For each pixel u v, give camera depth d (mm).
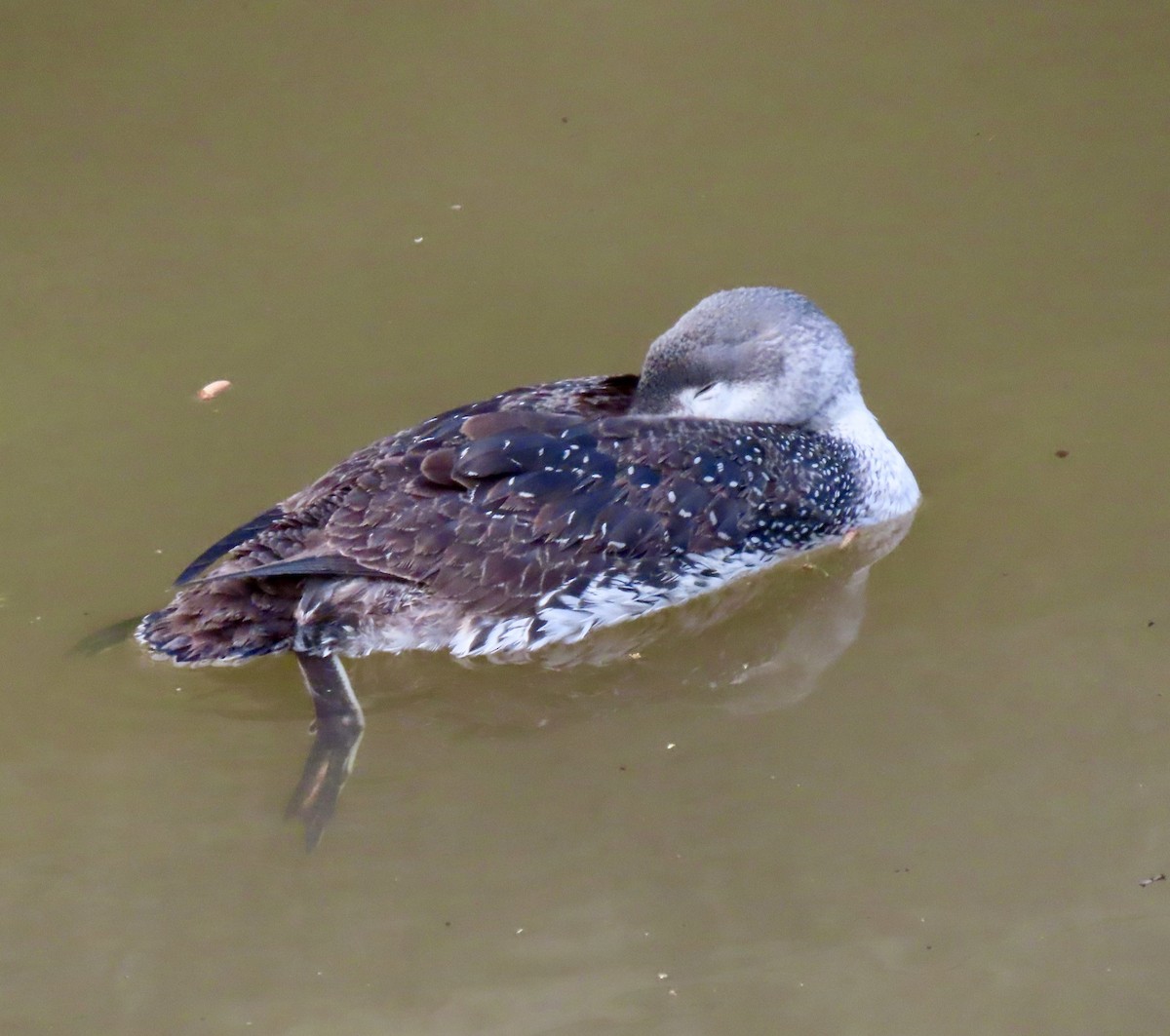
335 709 10148
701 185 15430
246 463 12398
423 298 14211
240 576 10031
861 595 11133
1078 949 8234
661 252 14586
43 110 16672
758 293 11844
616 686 10672
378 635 10461
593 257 14617
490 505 10398
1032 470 11992
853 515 11578
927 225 14656
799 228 14773
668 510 10727
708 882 8828
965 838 8969
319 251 14812
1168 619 10406
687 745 9930
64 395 13125
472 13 17969
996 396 12734
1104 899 8516
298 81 17109
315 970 8477
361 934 8672
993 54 16859
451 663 10641
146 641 10430
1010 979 8102
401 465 10453
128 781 9789
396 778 9750
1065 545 11250
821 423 11805
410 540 10281
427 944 8586
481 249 14781
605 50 17469
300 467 12336
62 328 13859
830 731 9883
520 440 10523
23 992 8438
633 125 16297
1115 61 16500
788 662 10695
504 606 10438
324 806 9516
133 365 13461
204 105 16750
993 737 9664
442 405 12930
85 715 10273
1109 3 17344
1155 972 8062
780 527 11211
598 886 8867
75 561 11492
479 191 15516
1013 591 10891
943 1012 7961
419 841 9258
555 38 17656
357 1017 8203
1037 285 13828
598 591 10609
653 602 10906
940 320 13562
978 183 15109
